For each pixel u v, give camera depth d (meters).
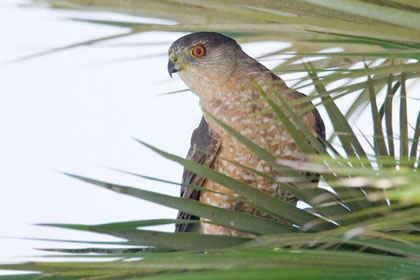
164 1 5.61
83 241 4.56
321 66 6.57
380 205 5.39
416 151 5.64
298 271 3.88
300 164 4.24
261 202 5.60
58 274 4.56
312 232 5.59
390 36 4.92
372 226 4.36
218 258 4.12
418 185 3.51
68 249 5.46
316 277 3.87
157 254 4.39
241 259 4.11
